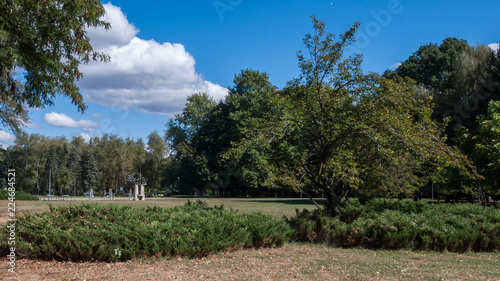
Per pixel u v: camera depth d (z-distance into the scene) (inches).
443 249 361.1
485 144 515.2
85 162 3166.8
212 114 2169.0
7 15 329.1
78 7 376.5
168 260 310.0
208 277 256.4
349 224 400.2
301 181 472.1
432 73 1514.5
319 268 282.8
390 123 398.3
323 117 426.6
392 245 369.1
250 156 1457.9
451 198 976.9
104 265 293.4
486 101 1168.8
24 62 359.3
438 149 408.5
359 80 412.8
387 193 488.1
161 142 3058.6
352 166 402.3
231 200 1535.4
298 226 424.8
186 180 2292.1
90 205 390.0
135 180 1604.3
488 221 391.9
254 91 1670.8
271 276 257.9
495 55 1254.3
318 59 426.6
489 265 293.9
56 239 311.6
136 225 327.9
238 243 354.3
